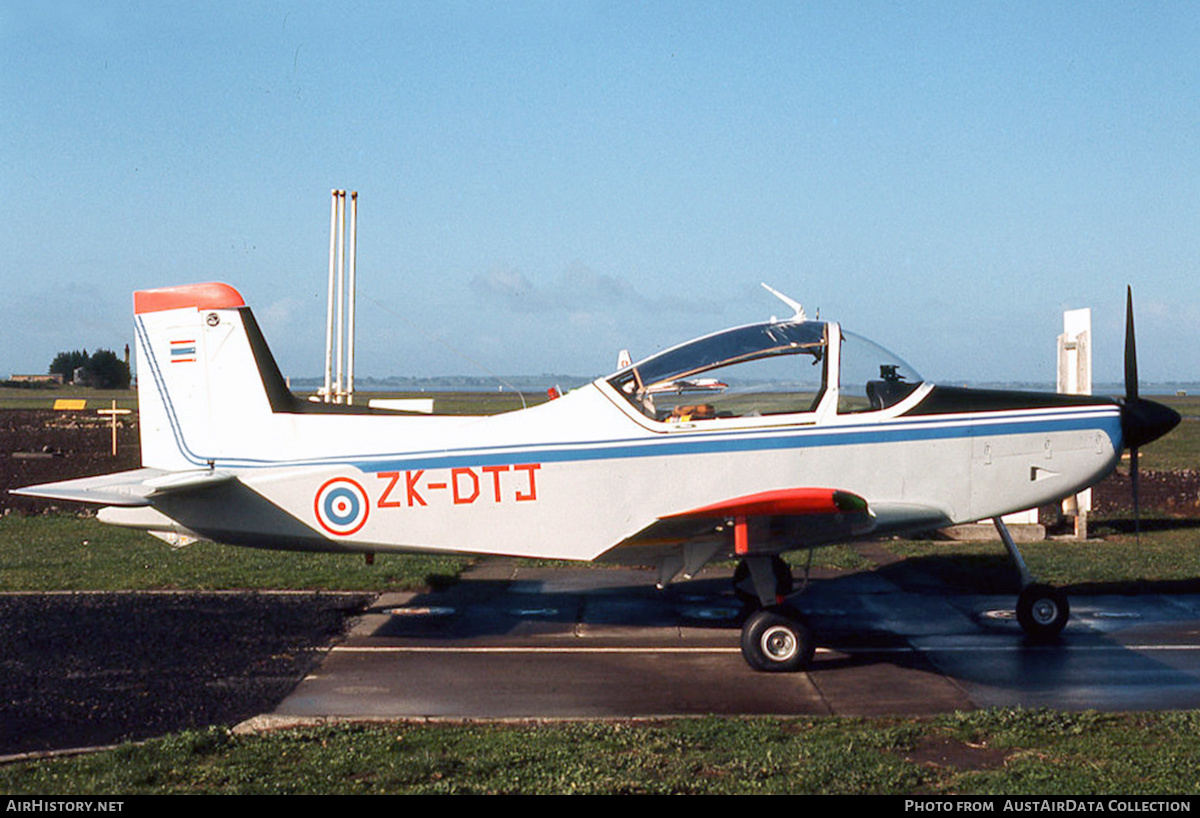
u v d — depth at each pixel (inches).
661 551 298.4
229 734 196.9
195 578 366.6
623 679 248.2
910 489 287.6
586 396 289.4
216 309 306.7
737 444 283.4
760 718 211.6
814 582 376.2
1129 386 308.8
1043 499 292.2
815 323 293.4
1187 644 282.0
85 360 4621.1
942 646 281.9
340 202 723.4
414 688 238.5
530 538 286.2
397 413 301.1
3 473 736.3
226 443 305.7
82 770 177.8
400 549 294.0
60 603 324.8
